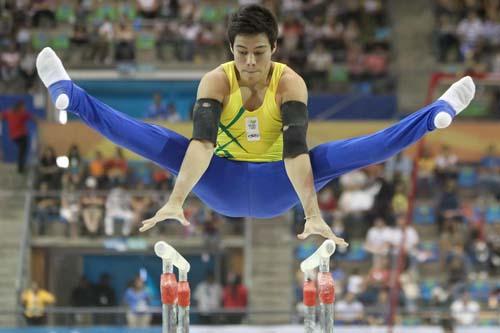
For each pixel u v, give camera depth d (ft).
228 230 99.50
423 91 114.62
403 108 112.27
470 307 84.17
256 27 30.78
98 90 114.62
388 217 96.17
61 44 117.19
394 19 126.21
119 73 114.01
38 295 87.40
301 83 32.07
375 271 89.92
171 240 97.19
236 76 32.12
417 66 119.24
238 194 33.32
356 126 107.24
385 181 97.76
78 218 96.73
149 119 109.19
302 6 122.01
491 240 95.09
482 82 78.89
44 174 100.89
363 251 94.32
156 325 86.89
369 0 124.36
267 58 31.27
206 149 30.58
